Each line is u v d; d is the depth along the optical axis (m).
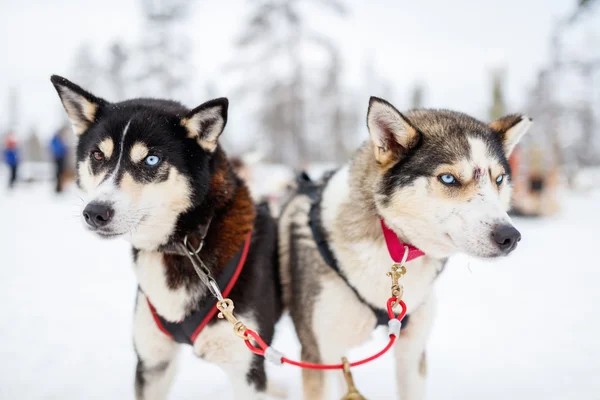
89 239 7.41
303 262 2.24
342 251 2.06
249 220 2.17
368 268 2.01
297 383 2.91
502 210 1.81
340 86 23.66
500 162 1.98
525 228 8.60
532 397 2.54
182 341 2.05
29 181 15.66
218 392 2.73
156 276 2.00
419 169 1.91
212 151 2.06
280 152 17.77
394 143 2.01
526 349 3.17
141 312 2.08
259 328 2.07
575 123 25.53
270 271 2.28
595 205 12.13
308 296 2.17
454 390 2.67
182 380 2.89
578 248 6.63
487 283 4.95
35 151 37.12
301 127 16.78
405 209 1.92
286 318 2.79
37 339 3.37
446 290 4.74
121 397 2.61
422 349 2.25
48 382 2.75
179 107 2.24
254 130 18.58
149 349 2.09
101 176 1.93
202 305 1.98
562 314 3.84
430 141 1.96
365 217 2.04
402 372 2.27
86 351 3.20
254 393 2.02
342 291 2.09
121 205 1.83
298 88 16.69
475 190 1.85
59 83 2.08
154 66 21.50
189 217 1.99
